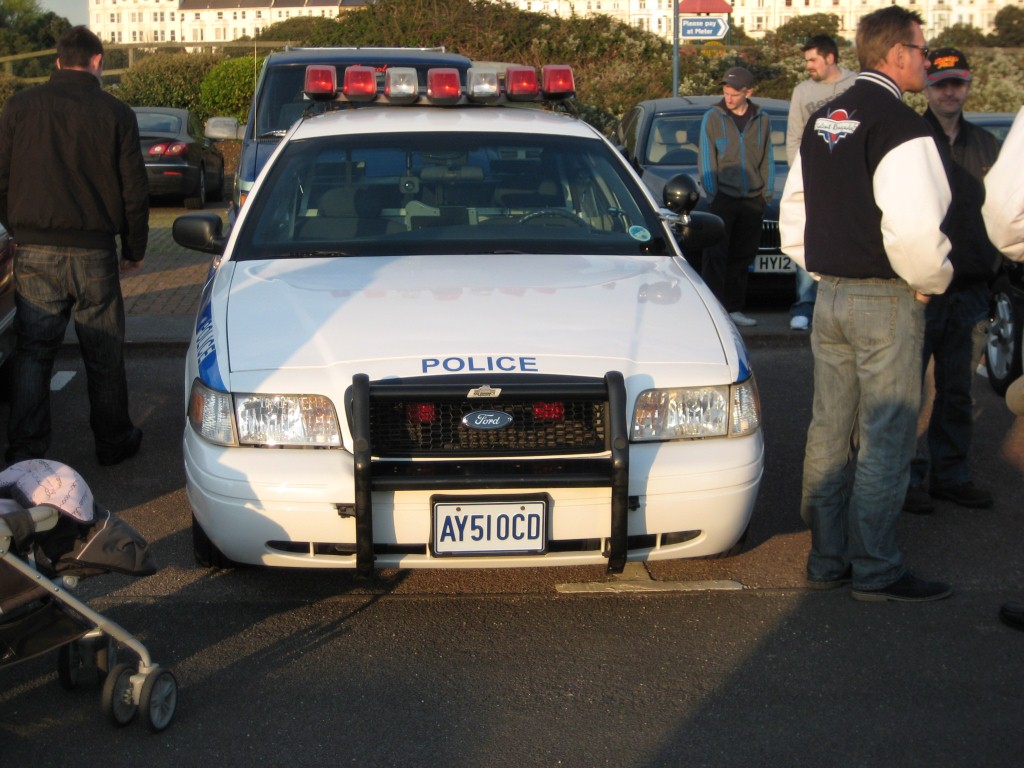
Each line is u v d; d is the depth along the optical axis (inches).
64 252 216.7
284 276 183.8
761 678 150.6
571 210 207.0
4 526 125.3
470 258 192.4
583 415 152.7
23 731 138.1
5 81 807.7
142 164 221.8
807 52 328.2
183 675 151.1
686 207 211.6
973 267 196.2
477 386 148.9
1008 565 186.4
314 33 808.3
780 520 204.7
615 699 145.6
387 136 219.3
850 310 163.5
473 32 783.1
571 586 177.3
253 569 181.8
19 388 219.5
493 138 219.8
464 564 153.6
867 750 134.5
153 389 288.0
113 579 178.9
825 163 161.9
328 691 147.4
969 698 145.7
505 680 150.3
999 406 274.8
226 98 868.6
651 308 172.1
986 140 196.9
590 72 792.3
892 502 168.6
